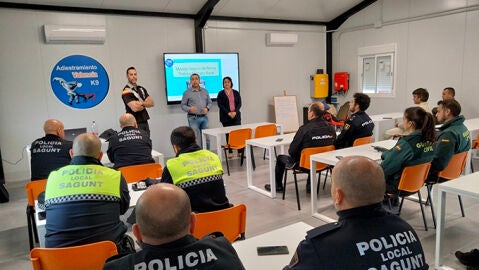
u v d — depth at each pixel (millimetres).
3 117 5305
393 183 3082
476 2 5859
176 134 2285
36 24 5395
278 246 1659
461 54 6160
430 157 3014
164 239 1049
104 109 6059
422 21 6684
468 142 3406
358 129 4113
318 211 3783
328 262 1110
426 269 1167
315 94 8438
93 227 1874
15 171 5457
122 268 1031
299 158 3949
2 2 5094
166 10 6344
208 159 2246
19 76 5355
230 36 7215
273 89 7965
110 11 5891
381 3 7348
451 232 3123
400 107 7273
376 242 1131
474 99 6070
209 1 6160
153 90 6473
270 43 7688
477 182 2420
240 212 2059
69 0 5406
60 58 5617
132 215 2764
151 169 3066
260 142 4430
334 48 8570
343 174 1199
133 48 6207
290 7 7258
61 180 1903
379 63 7617
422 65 6781
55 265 1648
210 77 6910
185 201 1082
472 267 2500
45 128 3170
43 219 2236
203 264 1055
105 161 3729
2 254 3104
